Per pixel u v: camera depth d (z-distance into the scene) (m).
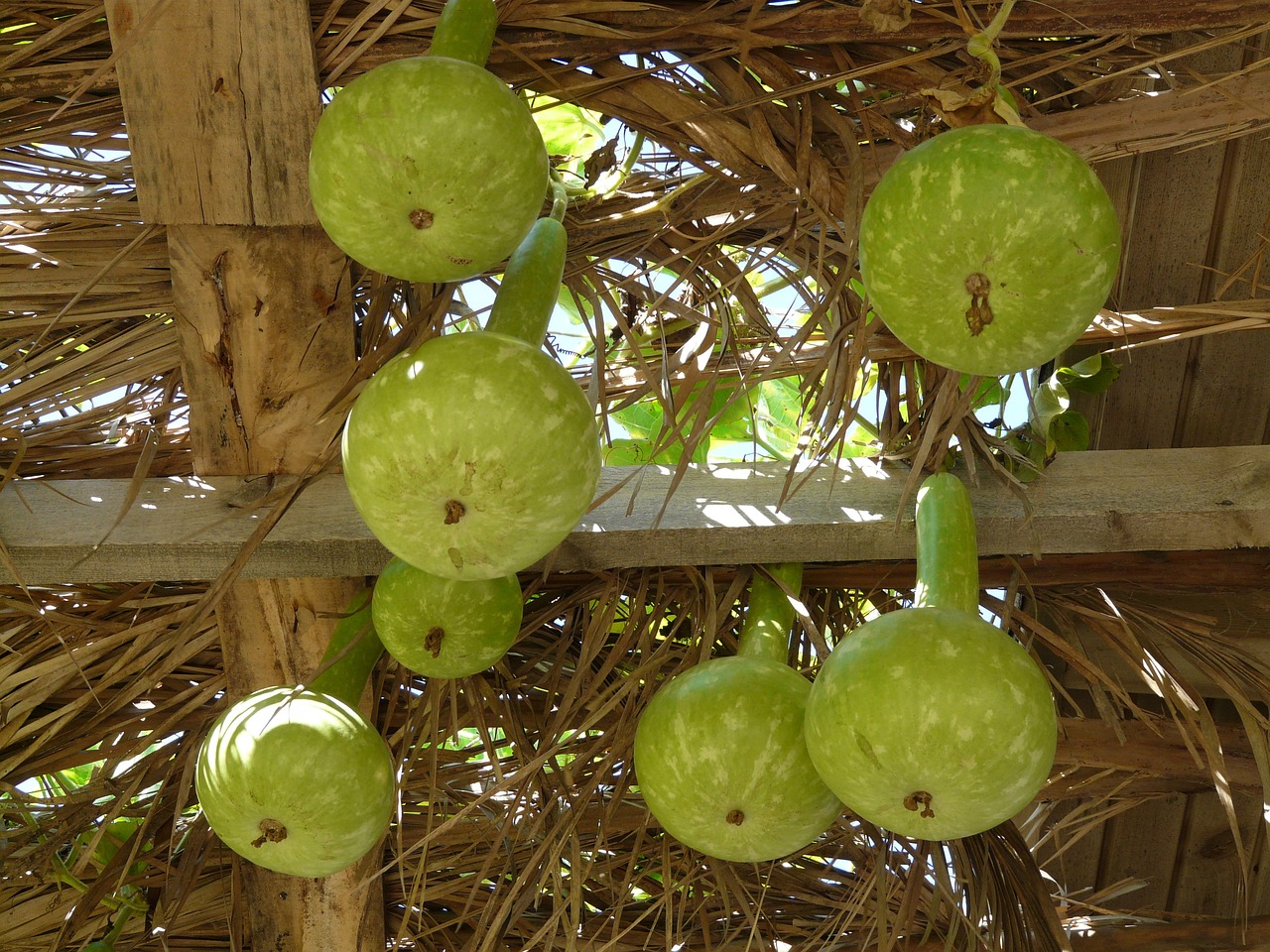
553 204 1.67
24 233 1.64
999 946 1.91
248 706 1.52
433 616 1.56
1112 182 1.88
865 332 1.59
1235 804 2.12
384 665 1.87
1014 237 1.22
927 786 1.36
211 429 1.71
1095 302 1.25
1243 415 1.99
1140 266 1.92
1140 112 1.56
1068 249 1.23
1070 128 1.57
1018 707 1.36
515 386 1.30
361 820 1.50
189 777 1.87
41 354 1.74
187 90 1.51
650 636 1.85
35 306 1.69
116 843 2.02
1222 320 1.78
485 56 1.48
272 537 1.69
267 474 1.74
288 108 1.53
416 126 1.29
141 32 1.40
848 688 1.38
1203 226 1.89
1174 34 1.58
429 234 1.33
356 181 1.31
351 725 1.52
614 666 1.89
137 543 1.69
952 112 1.33
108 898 2.00
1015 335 1.26
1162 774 2.04
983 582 1.90
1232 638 1.95
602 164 1.73
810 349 1.93
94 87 1.58
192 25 1.49
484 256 1.36
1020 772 1.36
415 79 1.31
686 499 1.78
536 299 1.47
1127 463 1.80
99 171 1.65
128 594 1.85
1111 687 1.84
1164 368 1.97
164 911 1.83
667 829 1.50
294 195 1.56
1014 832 1.83
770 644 1.69
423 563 1.33
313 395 1.70
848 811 1.91
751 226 1.72
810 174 1.57
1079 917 2.11
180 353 1.68
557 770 1.76
